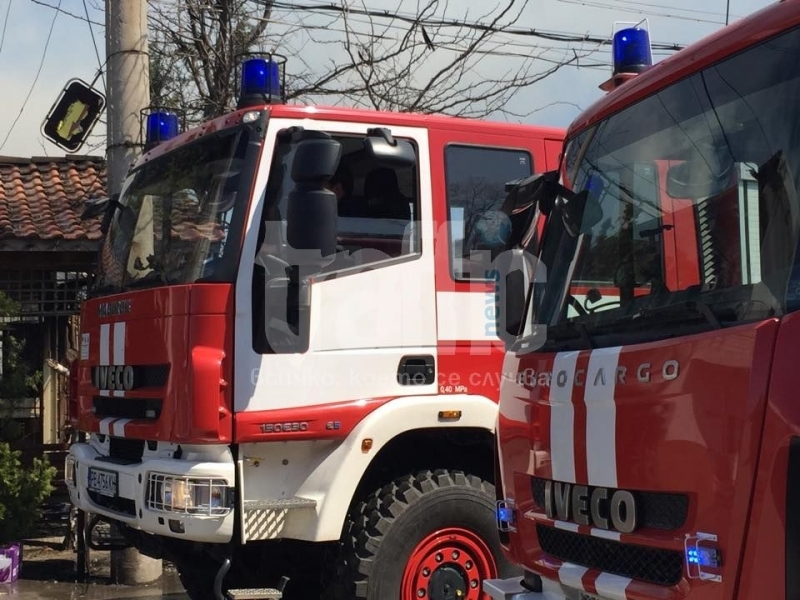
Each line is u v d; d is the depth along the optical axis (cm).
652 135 338
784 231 260
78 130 870
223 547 467
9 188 994
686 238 304
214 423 430
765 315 253
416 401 472
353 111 484
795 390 232
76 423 569
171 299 453
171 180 514
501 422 375
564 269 368
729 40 306
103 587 726
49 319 925
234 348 439
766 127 282
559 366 328
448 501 477
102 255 577
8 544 763
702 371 260
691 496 261
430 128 502
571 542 320
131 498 471
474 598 482
